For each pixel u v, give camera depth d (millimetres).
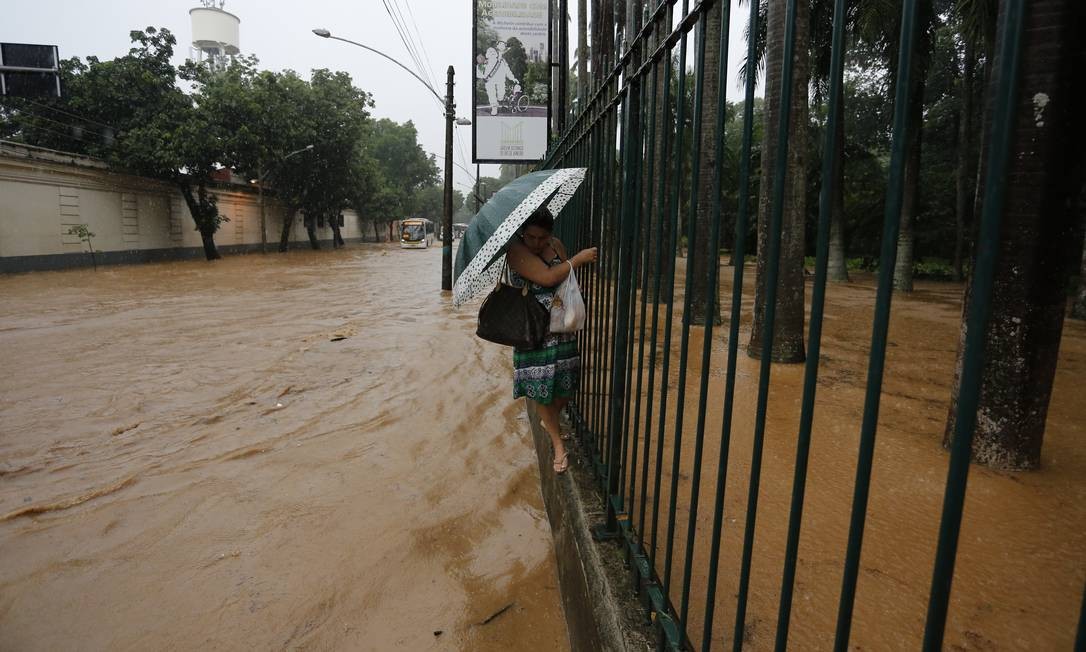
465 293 2861
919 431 4250
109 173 23984
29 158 20406
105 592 3021
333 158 35406
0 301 13469
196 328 9945
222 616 2836
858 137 21469
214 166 27234
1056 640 2143
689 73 11820
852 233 22188
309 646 2656
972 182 17984
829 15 11828
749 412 4730
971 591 2420
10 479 4289
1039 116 3234
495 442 4891
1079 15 3039
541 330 3191
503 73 10719
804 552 2713
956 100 18344
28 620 2826
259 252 36281
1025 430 3523
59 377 6898
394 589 3033
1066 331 8680
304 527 3600
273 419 5477
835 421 4465
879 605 2342
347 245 53094
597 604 2246
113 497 3992
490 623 2797
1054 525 2908
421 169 63938
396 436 5035
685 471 3613
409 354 7953
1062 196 3289
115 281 18281
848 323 9383
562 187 3330
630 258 2633
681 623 1753
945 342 7746
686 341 1849
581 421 3811
